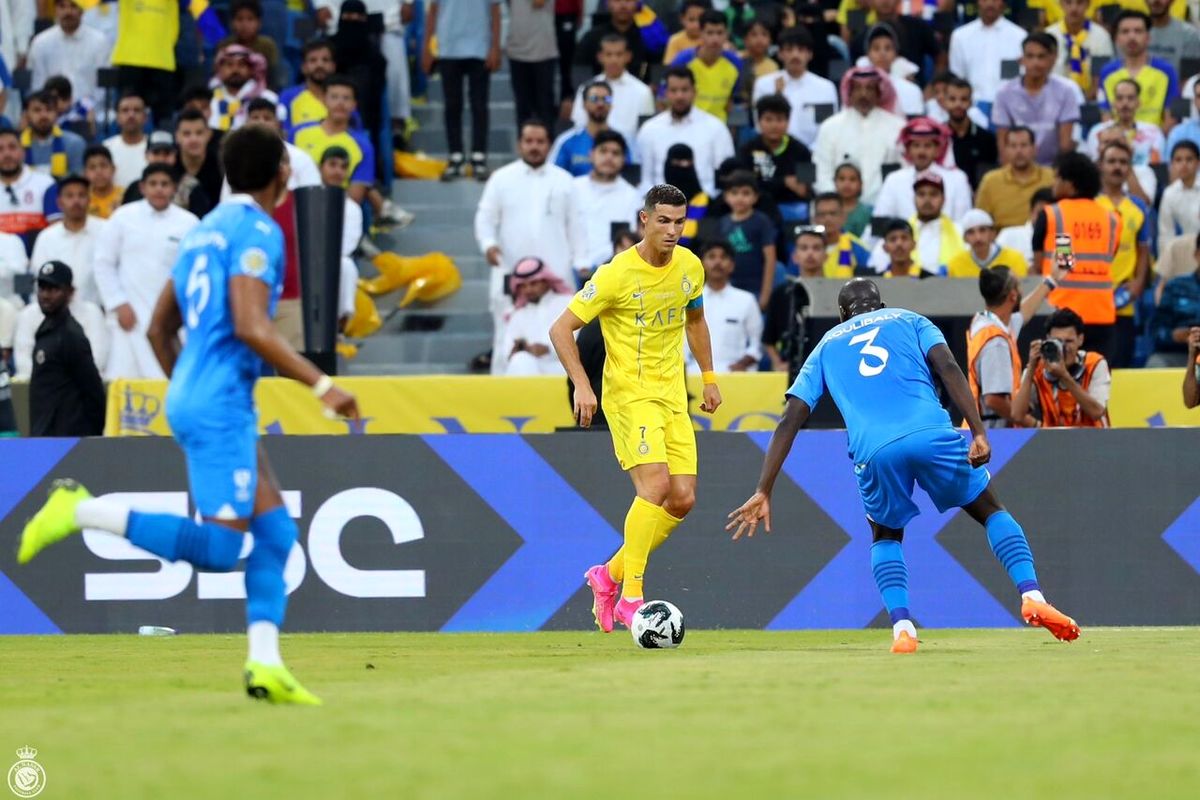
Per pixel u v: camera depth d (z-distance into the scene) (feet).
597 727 53.06
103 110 193.36
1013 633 108.17
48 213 170.91
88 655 92.38
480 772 43.86
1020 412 121.60
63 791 41.04
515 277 150.00
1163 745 48.98
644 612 92.22
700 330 98.17
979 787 41.42
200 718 55.88
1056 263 127.34
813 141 179.01
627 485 116.47
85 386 128.67
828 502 116.06
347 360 173.27
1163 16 196.75
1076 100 175.52
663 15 206.90
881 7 188.85
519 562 116.57
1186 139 174.91
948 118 176.55
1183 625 114.52
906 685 66.28
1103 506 115.34
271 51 188.96
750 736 50.83
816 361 88.84
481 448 117.29
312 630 116.67
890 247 141.90
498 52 189.26
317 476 117.39
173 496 117.50
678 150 166.30
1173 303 155.12
